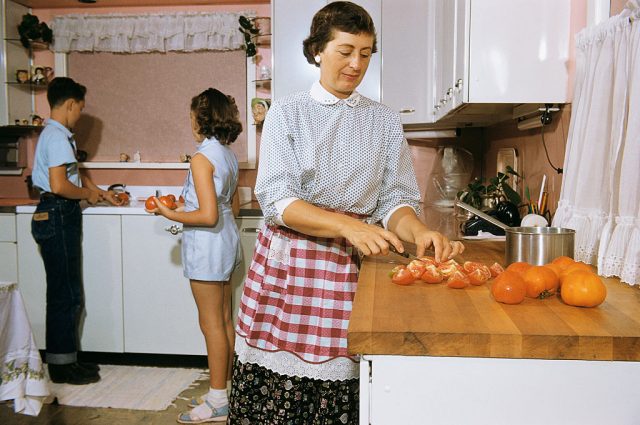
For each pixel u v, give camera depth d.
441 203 3.39
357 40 1.34
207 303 2.53
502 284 1.12
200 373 3.18
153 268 3.16
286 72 3.29
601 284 1.08
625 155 1.30
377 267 1.49
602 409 0.92
